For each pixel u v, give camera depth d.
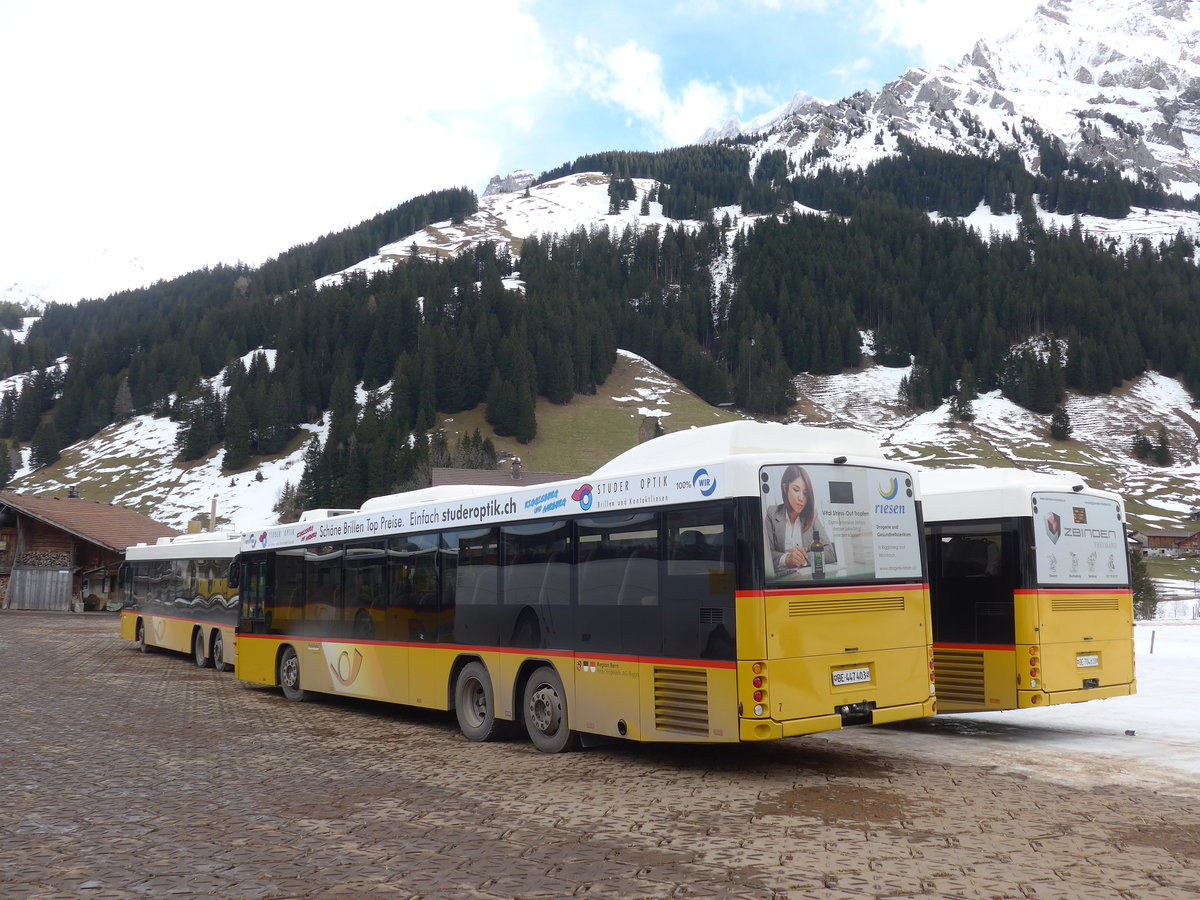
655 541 10.23
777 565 9.40
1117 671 13.26
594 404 166.38
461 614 13.13
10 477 151.50
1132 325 195.00
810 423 173.62
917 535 10.77
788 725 9.19
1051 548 12.66
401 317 174.62
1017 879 6.18
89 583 62.56
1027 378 176.62
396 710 16.30
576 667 11.15
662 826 7.71
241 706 16.62
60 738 12.83
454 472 69.62
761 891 5.94
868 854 6.80
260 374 167.38
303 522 17.66
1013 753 11.43
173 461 153.88
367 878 6.27
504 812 8.27
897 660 10.25
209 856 6.86
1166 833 7.42
